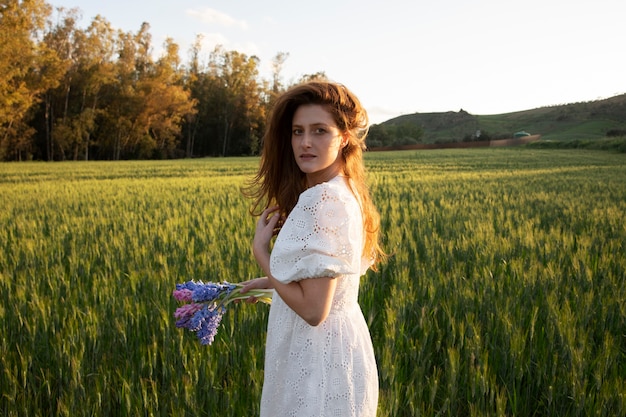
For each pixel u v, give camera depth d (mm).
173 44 70375
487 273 5051
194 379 3428
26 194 16875
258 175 2350
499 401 3000
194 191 17219
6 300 5047
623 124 126688
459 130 148375
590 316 4207
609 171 26750
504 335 3824
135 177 28312
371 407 2084
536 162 38812
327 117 2021
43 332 4090
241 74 82938
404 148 90188
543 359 3564
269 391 2117
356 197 2102
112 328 4227
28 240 7500
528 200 12641
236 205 12180
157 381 3609
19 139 61281
